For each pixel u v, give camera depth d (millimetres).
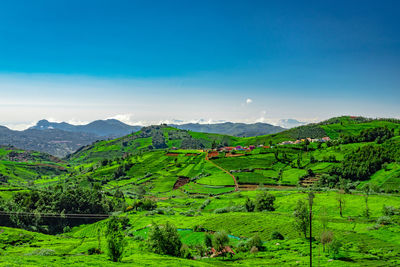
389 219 106000
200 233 120500
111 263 64625
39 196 182250
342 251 81188
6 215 148250
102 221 164750
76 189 199625
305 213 99250
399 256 74250
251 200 170250
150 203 190375
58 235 143750
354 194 163375
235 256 89375
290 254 84312
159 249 87375
